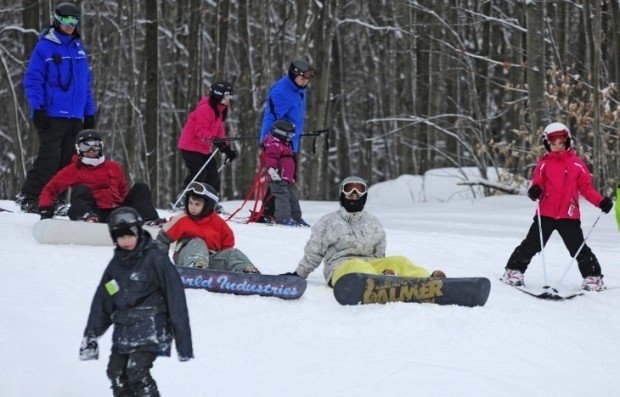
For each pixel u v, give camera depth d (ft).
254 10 213.25
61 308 43.47
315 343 40.09
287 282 46.60
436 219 97.30
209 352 38.22
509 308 47.52
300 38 155.63
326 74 161.07
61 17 71.46
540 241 52.90
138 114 160.66
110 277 30.94
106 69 171.22
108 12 182.39
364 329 42.11
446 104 200.23
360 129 249.75
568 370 38.01
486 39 188.14
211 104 80.64
